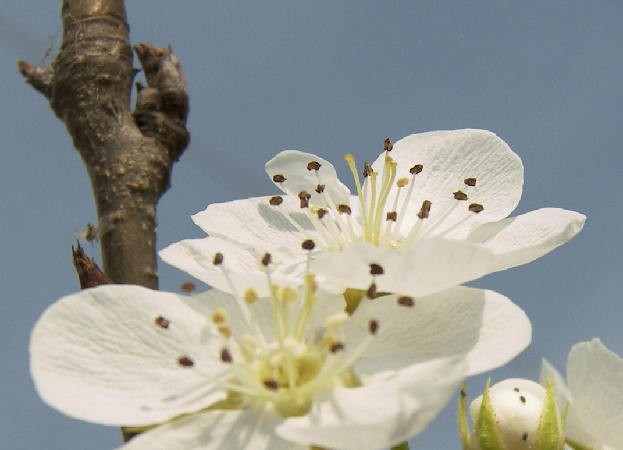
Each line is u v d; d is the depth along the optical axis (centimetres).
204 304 22
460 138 24
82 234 23
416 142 24
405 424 21
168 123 24
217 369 22
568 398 22
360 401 21
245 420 21
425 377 21
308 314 22
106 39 24
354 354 22
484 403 22
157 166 23
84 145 23
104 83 24
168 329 22
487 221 23
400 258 21
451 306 22
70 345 21
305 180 24
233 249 23
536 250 22
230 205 23
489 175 24
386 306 22
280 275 23
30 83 24
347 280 22
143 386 21
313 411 21
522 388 23
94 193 23
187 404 21
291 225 23
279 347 22
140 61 24
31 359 21
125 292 22
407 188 24
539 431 22
